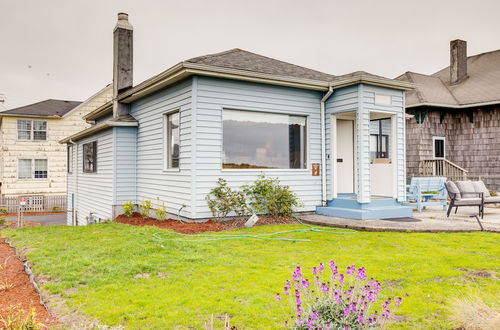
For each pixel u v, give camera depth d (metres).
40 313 3.88
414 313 3.62
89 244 6.70
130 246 6.33
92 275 4.88
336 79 10.48
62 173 23.88
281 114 10.13
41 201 23.31
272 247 6.47
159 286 4.43
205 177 8.96
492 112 15.91
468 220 9.09
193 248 6.28
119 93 12.57
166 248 6.21
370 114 10.30
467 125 16.70
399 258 5.59
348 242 6.85
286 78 9.61
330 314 2.79
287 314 3.58
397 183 10.12
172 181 9.80
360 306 3.01
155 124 10.80
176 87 9.64
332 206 10.33
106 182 12.52
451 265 5.20
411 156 16.52
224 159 9.31
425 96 16.41
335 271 3.21
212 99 9.07
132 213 11.38
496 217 9.77
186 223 8.82
